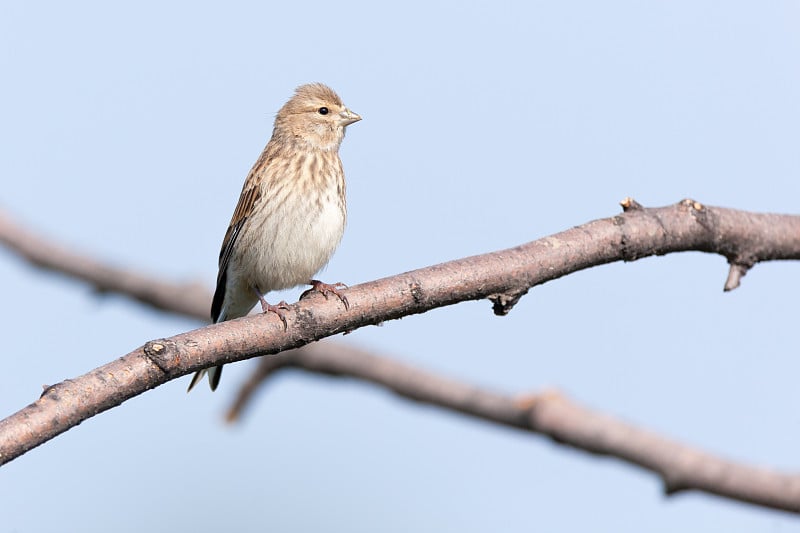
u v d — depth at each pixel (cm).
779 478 1078
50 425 726
